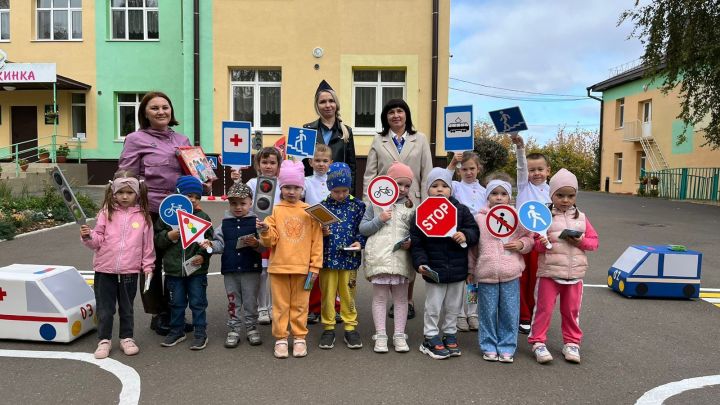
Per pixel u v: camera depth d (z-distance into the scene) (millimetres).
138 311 5387
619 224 12570
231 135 5246
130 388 3594
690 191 23078
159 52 18875
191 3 15602
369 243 4316
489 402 3418
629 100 29891
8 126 19516
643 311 5500
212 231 4406
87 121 19094
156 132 4637
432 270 4102
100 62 18938
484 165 6699
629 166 30141
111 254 4141
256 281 4484
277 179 4762
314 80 15562
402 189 4367
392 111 5113
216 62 15680
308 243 4238
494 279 4129
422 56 15273
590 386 3668
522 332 4828
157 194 4535
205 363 4047
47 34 19406
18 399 3420
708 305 5742
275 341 4562
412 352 4320
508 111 4582
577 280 4133
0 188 12203
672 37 17000
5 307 4414
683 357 4219
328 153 4988
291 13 15484
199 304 4348
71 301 4527
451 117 4980
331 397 3477
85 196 12875
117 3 18953
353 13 15328
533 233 4164
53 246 8797
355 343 4387
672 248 6129
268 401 3416
